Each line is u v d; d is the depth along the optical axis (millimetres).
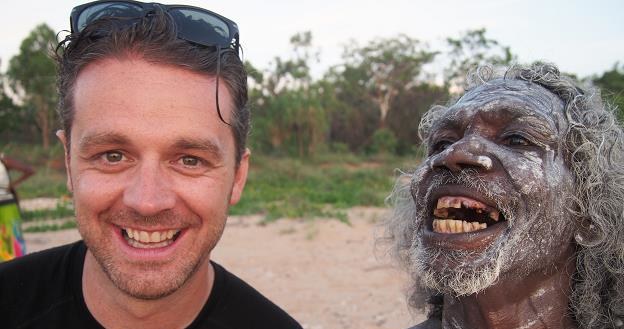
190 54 441
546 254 503
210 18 460
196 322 505
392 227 686
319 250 2049
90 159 443
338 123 9289
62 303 494
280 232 2395
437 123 569
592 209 523
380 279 1639
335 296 1474
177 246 458
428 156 578
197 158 453
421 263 505
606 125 560
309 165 6598
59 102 481
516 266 494
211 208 460
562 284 526
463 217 552
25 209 2980
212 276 533
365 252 1999
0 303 498
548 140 510
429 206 528
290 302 1427
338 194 3795
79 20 454
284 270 1756
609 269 527
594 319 525
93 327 486
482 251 487
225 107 466
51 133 7609
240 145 497
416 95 9375
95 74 440
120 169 443
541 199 496
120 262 452
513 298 515
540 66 575
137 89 431
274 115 7371
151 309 479
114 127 428
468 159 490
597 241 523
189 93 441
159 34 437
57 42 476
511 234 490
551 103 532
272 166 5797
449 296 562
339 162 7289
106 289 481
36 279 510
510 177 494
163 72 438
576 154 531
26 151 6031
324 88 8898
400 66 9422
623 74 5461
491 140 521
